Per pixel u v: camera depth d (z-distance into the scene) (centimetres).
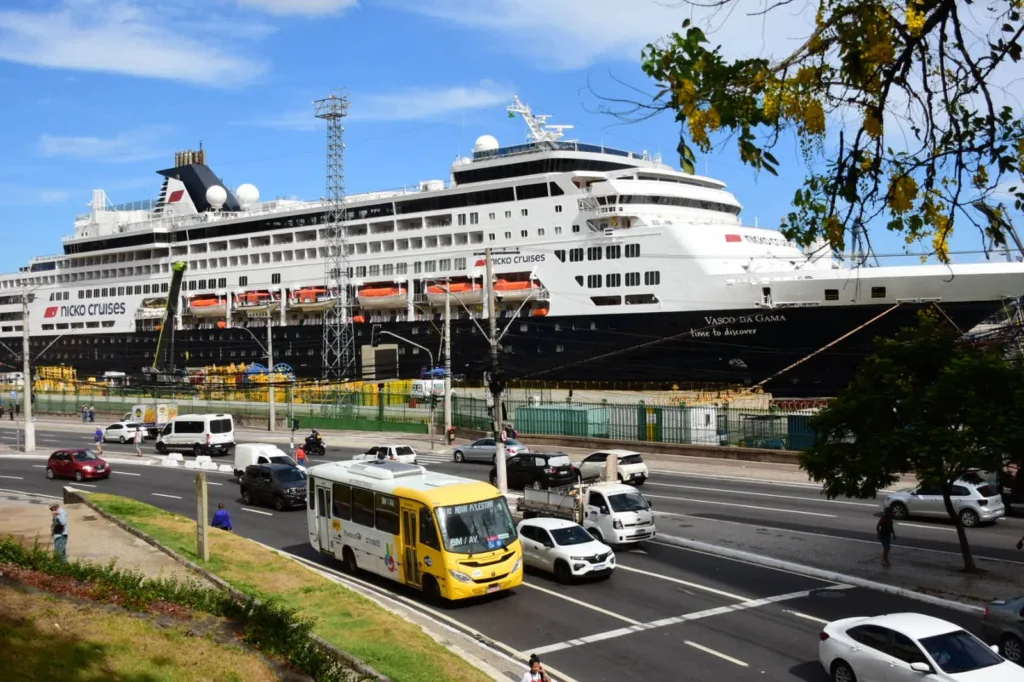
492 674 1506
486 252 3444
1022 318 4903
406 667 1441
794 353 5800
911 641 1359
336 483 2442
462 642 1756
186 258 9294
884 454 2116
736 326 5950
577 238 6688
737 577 2288
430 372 6725
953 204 691
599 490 2731
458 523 2050
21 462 5191
